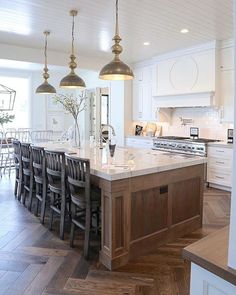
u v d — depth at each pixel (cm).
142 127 769
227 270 94
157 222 316
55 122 918
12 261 283
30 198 441
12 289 237
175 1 365
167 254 302
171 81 645
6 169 747
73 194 309
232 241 94
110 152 342
